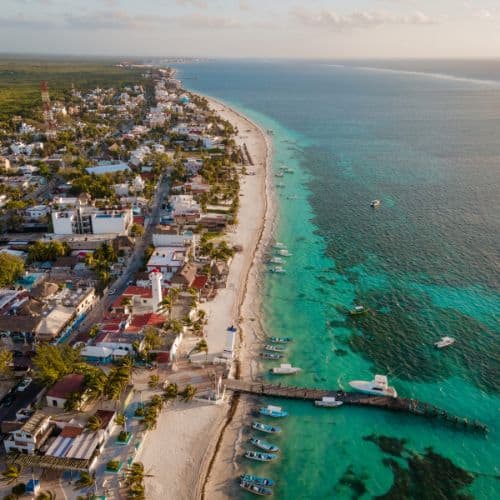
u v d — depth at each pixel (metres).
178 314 147.12
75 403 106.75
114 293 159.75
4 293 151.25
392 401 115.44
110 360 126.38
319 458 102.06
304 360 131.88
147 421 104.94
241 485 94.62
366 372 127.06
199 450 102.38
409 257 190.38
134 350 127.38
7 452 95.50
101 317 145.88
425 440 106.38
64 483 90.62
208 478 96.38
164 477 95.50
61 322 135.50
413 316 151.25
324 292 166.38
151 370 123.69
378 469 99.44
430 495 93.50
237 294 163.38
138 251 192.25
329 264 186.50
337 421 111.50
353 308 155.38
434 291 165.00
